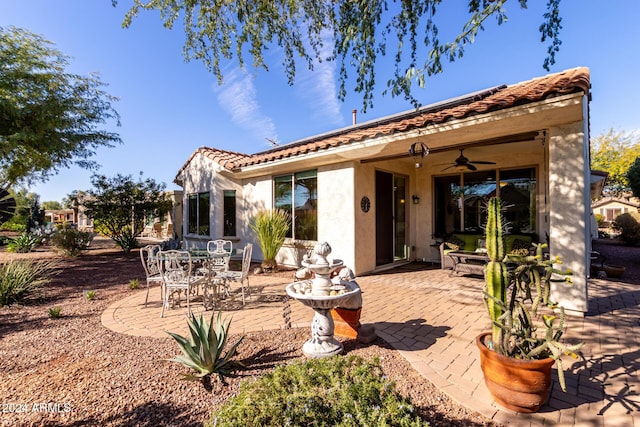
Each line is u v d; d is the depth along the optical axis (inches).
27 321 196.7
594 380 120.6
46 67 400.8
